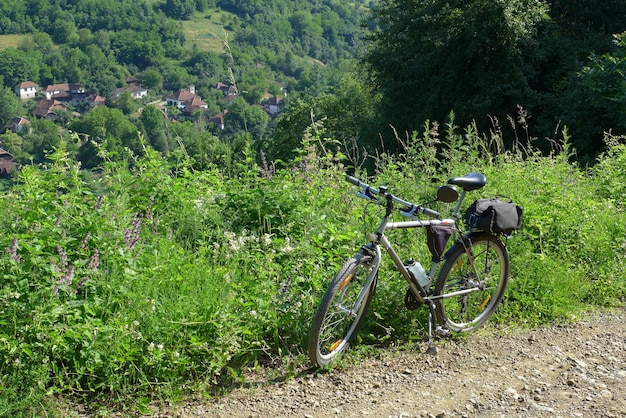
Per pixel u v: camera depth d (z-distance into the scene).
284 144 34.12
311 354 4.88
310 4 195.75
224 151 8.03
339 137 33.84
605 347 5.58
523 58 26.19
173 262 5.43
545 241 7.23
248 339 5.07
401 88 27.95
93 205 5.96
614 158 10.77
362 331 5.55
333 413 4.49
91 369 4.44
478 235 5.61
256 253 5.82
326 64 170.00
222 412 4.46
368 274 5.12
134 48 161.38
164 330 4.80
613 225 7.83
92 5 179.88
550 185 8.09
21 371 4.30
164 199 6.68
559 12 30.56
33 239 4.98
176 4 186.12
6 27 177.12
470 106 25.97
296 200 6.51
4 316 4.42
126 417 4.34
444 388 4.85
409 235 6.39
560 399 4.70
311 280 5.48
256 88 108.38
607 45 26.88
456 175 8.17
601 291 6.69
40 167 6.14
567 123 21.70
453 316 5.77
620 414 4.49
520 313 6.08
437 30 27.39
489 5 25.42
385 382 4.92
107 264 5.12
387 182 7.90
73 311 4.56
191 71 155.38
